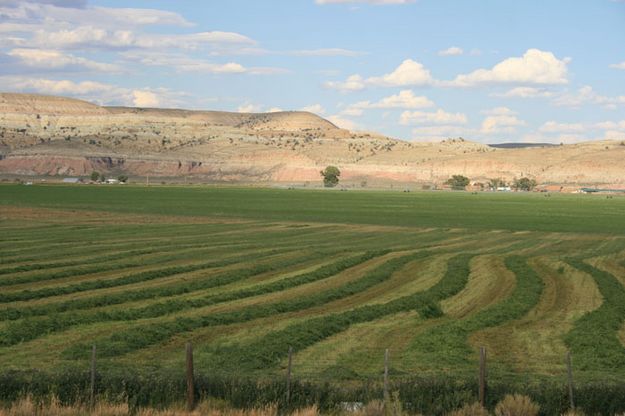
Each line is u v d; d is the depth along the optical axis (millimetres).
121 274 57219
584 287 54156
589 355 34094
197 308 44156
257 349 33844
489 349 35219
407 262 68438
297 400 25766
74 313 41344
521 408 24859
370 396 25984
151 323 39281
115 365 30984
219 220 121438
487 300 48688
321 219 127312
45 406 24562
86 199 179750
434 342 35812
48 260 65562
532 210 162500
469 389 26672
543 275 60500
